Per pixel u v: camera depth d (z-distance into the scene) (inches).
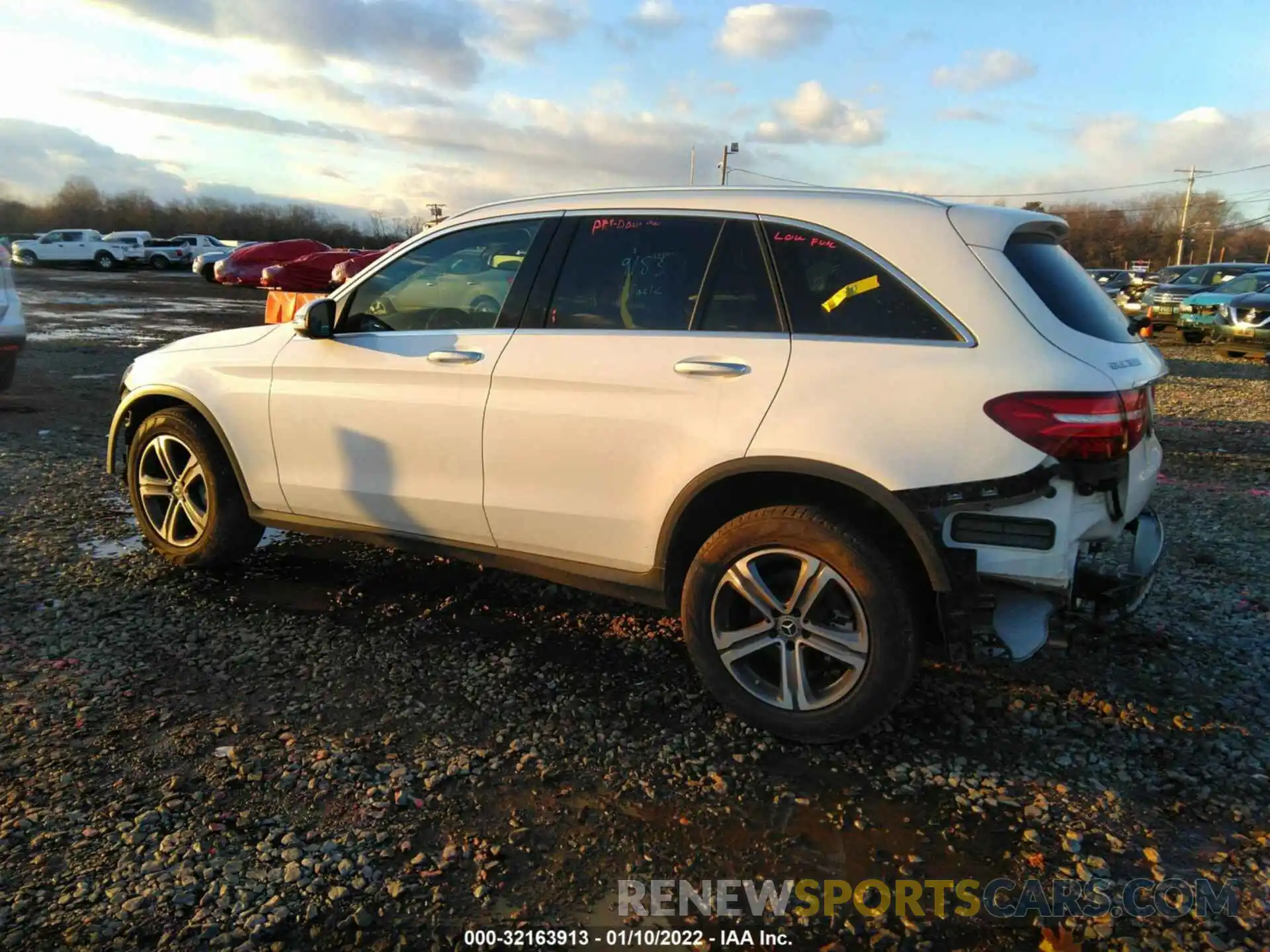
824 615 116.8
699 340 122.2
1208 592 177.5
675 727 124.6
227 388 163.0
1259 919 90.4
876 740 122.0
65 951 81.0
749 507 124.9
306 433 155.3
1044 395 103.7
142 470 175.9
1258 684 139.4
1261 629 159.8
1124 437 106.7
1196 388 501.4
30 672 132.3
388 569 182.1
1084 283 126.5
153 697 127.1
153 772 109.1
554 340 132.4
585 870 95.7
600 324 130.8
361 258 522.3
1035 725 126.8
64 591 163.6
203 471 168.6
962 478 105.9
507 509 137.2
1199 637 156.3
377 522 153.0
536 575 141.7
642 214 132.2
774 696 120.6
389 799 106.0
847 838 102.0
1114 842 101.9
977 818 105.8
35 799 102.7
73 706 123.1
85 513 211.3
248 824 100.0
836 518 113.4
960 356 108.5
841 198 121.8
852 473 109.7
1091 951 86.2
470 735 120.8
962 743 121.8
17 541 189.5
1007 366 106.2
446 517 144.1
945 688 136.6
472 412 137.5
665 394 121.6
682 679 138.3
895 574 111.1
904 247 114.9
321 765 111.8
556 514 132.9
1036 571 106.0
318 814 102.4
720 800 108.3
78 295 934.4
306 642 147.0
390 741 118.3
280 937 84.4
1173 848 101.1
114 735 116.7
